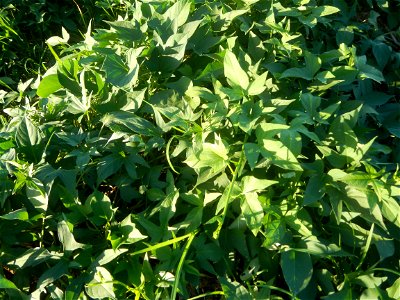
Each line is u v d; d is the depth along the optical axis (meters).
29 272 0.85
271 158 0.82
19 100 1.28
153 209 0.87
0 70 1.54
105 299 0.79
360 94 1.18
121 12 1.53
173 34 1.07
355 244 0.87
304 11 1.25
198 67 1.13
